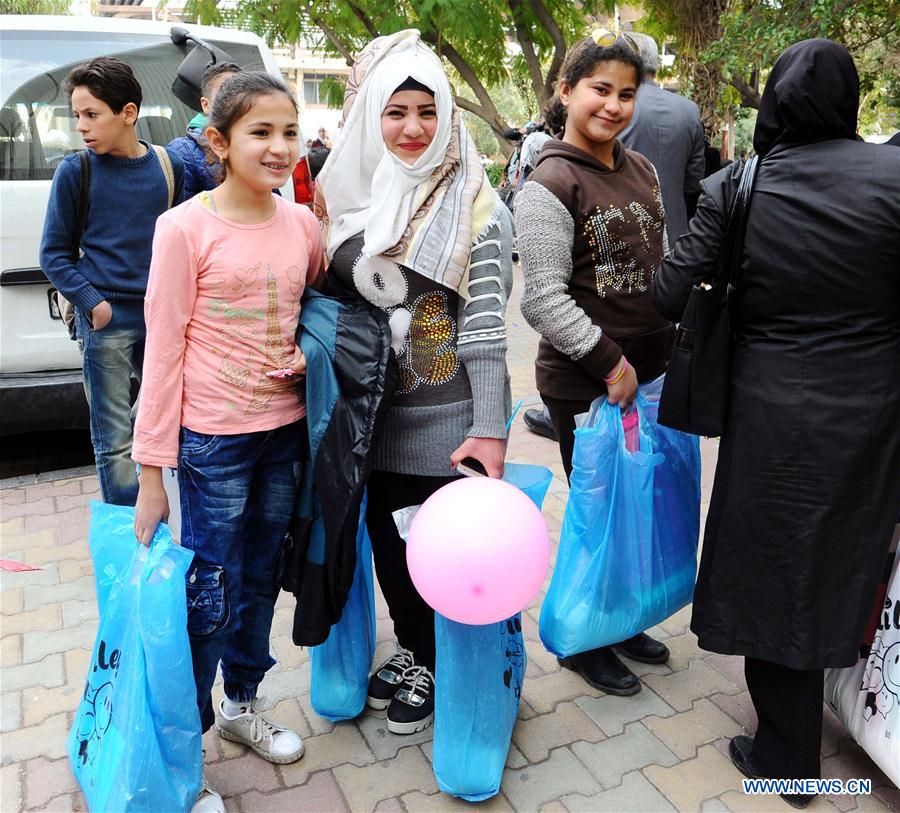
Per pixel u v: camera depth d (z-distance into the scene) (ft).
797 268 5.89
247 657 6.98
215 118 5.65
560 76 7.46
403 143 6.16
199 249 5.79
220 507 6.24
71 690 8.16
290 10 31.32
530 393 17.33
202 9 32.09
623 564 7.44
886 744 6.35
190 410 6.08
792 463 6.04
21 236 11.62
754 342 6.29
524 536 5.82
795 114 5.85
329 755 7.27
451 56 31.94
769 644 6.28
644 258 7.56
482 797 6.63
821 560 6.06
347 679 7.36
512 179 29.09
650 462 7.40
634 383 7.40
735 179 6.26
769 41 22.84
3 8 65.10
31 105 11.96
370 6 29.32
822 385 5.95
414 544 5.96
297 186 12.32
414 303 6.44
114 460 9.99
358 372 6.19
